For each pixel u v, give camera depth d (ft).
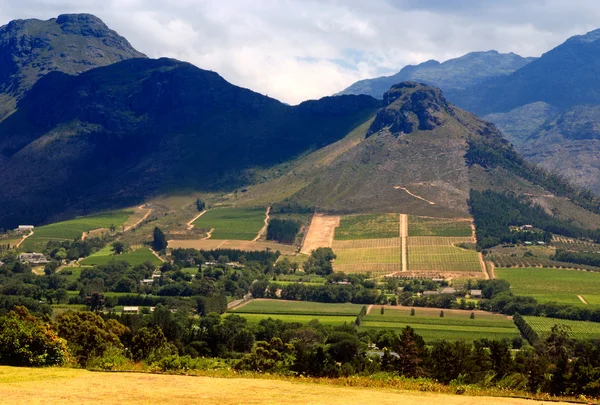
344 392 295.28
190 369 350.23
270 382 313.94
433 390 319.27
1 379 293.23
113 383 294.46
